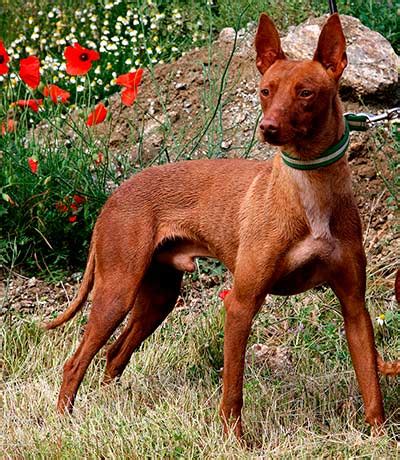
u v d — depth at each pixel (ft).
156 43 31.30
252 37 29.17
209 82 26.43
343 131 17.15
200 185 19.33
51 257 25.40
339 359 21.06
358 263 17.74
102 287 19.56
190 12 32.22
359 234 17.71
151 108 28.35
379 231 24.48
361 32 26.81
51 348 22.24
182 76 28.96
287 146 16.93
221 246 18.89
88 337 19.56
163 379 20.95
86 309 23.81
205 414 18.99
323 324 22.44
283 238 17.51
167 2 32.53
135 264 19.38
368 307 22.44
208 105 26.37
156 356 21.76
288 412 19.06
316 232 17.35
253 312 17.88
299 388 19.99
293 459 16.99
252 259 17.74
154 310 21.01
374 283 23.02
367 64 26.02
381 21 28.86
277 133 16.19
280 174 17.52
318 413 19.38
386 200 24.63
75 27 33.53
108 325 19.43
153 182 19.69
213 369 21.61
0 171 25.22
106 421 18.44
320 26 26.78
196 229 19.30
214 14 32.37
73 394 19.51
